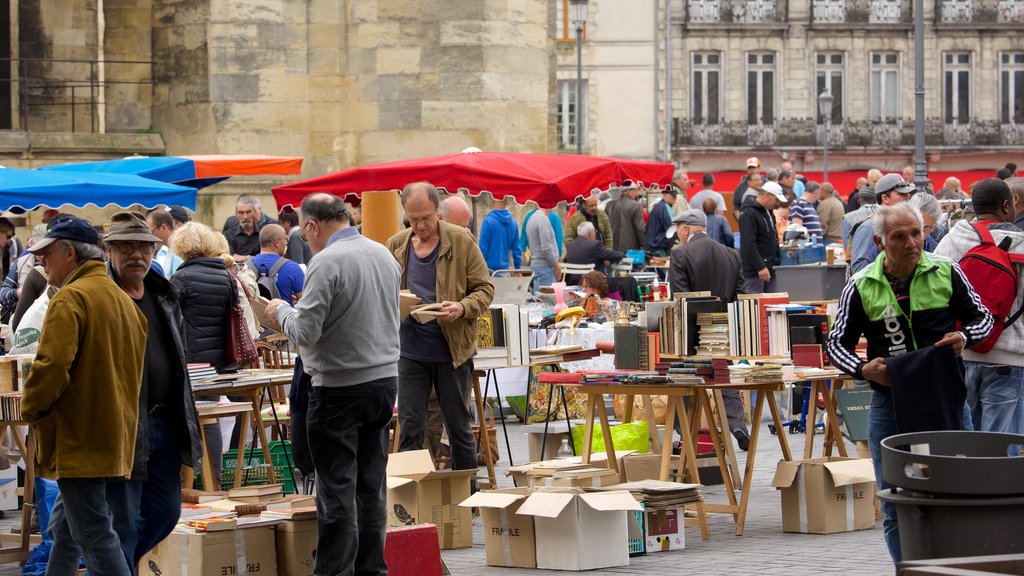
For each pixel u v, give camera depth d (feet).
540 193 52.29
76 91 85.20
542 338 54.29
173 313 29.35
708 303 40.40
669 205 98.17
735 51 221.66
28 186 47.73
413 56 74.43
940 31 225.15
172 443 29.35
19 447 36.96
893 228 29.04
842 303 29.81
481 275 38.81
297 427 31.35
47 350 26.50
